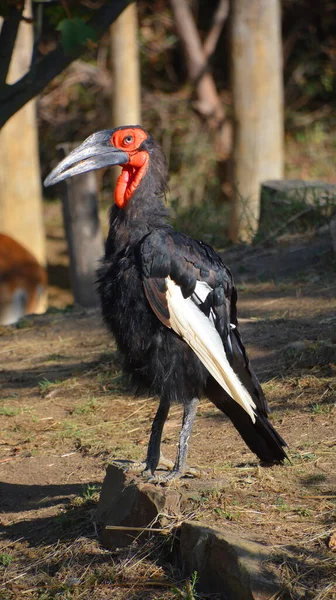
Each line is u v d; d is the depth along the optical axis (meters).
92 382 14.30
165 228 9.80
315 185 23.00
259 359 13.73
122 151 9.91
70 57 15.68
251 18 28.42
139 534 8.88
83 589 8.48
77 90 43.62
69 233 21.52
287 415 11.80
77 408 13.30
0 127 16.16
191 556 8.32
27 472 11.45
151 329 9.36
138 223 9.75
